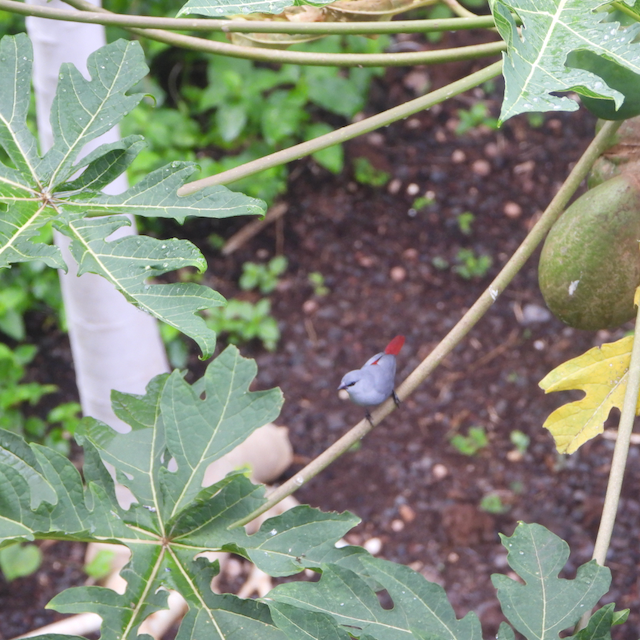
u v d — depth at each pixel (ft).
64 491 4.96
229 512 5.13
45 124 7.35
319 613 4.74
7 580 9.66
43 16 5.25
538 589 4.83
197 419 5.13
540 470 10.83
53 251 4.84
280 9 4.60
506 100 4.25
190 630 5.02
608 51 4.39
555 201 5.29
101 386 8.02
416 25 5.24
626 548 9.94
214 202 4.98
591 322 5.76
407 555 10.12
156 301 4.76
